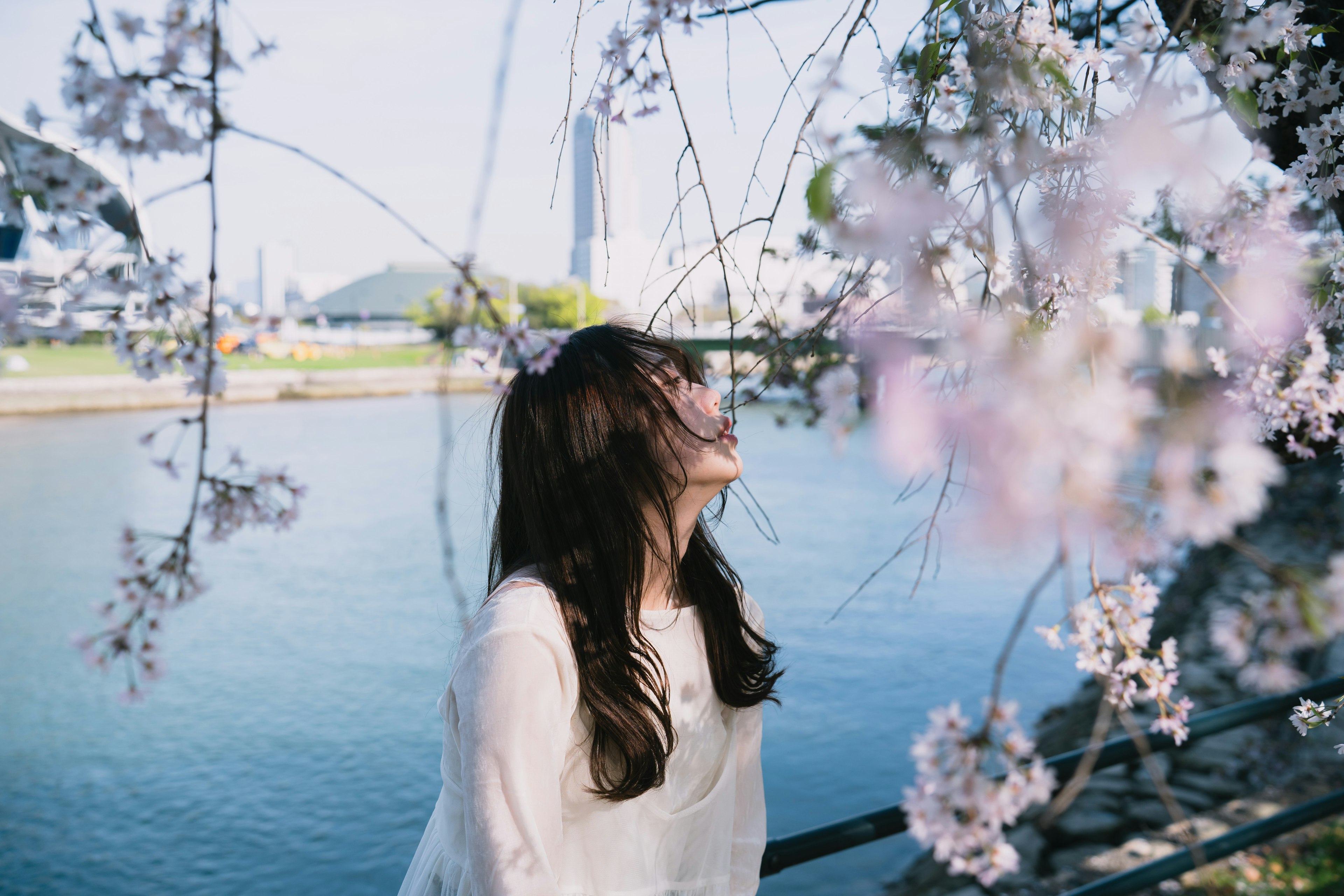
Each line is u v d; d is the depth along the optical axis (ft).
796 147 2.63
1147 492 1.39
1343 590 1.69
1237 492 1.37
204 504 2.36
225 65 2.00
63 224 2.03
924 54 2.73
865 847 22.18
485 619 3.43
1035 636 35.96
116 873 24.06
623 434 3.62
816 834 4.49
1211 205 2.31
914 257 1.60
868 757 27.61
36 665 37.65
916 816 1.91
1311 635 1.69
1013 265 2.21
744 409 3.54
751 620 4.47
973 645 35.29
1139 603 2.15
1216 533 1.38
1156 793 17.58
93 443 100.01
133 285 2.12
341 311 259.80
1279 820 5.67
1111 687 2.16
